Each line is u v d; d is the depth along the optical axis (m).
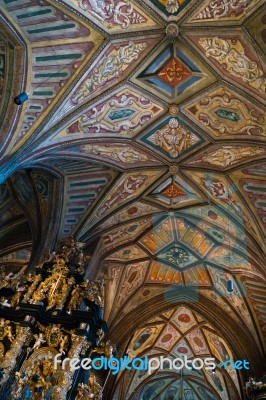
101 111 11.06
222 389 20.48
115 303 16.52
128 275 16.67
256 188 12.36
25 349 10.01
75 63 9.94
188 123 11.71
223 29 9.29
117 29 9.55
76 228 13.42
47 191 12.90
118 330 16.31
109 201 13.58
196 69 10.37
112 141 11.86
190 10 9.16
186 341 20.14
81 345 10.32
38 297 10.98
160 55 10.19
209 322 16.38
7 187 13.45
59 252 12.43
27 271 11.98
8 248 14.48
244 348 15.20
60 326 10.66
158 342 20.30
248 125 10.98
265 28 8.90
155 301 17.19
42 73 9.76
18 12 8.65
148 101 11.27
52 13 8.89
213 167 12.73
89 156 12.03
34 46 9.34
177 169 13.03
